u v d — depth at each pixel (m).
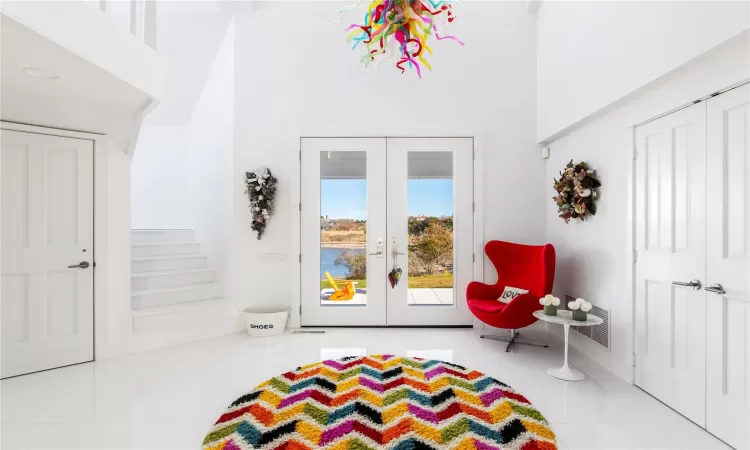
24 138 2.76
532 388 2.44
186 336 3.43
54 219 2.88
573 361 2.94
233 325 3.75
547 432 1.88
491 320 3.06
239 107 3.89
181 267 4.02
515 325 3.00
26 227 2.76
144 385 2.49
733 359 1.81
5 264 2.67
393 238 3.90
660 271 2.28
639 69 2.30
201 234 4.39
